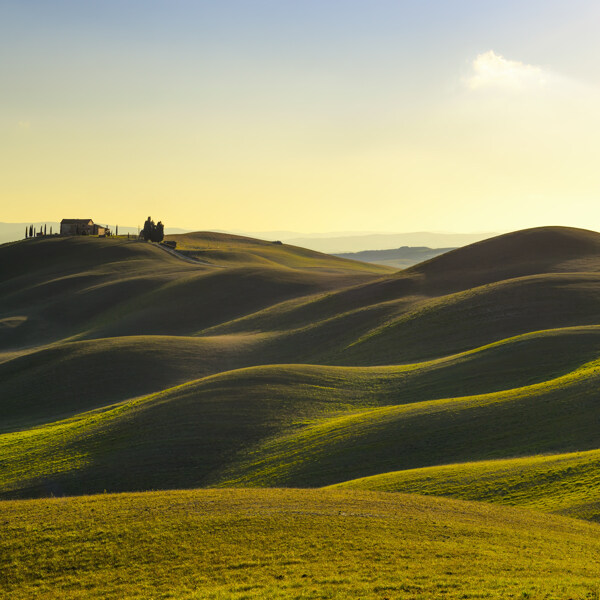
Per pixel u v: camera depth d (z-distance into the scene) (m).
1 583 19.84
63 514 25.05
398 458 42.72
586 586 17.78
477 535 23.19
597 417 42.25
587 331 69.31
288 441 50.16
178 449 51.53
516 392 51.31
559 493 30.73
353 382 67.62
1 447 60.53
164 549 21.33
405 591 17.48
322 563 19.88
